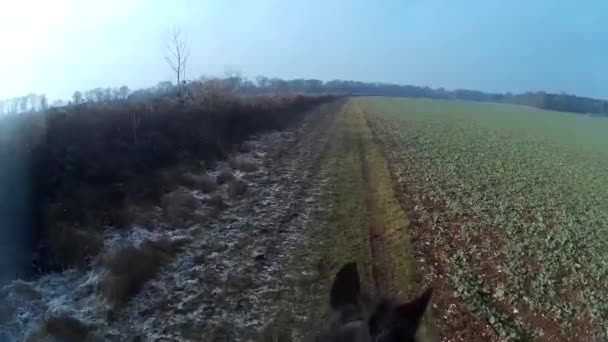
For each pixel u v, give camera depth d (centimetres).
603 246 1341
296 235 1255
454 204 1633
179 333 800
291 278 1008
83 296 873
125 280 887
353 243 1218
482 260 1173
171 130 1788
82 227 1059
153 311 854
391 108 6519
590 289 1054
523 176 2252
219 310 873
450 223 1436
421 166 2264
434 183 1928
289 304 903
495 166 2427
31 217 1033
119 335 781
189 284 952
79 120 1374
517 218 1543
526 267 1153
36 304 828
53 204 1070
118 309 841
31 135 1179
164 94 2480
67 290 891
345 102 7200
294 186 1744
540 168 2533
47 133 1238
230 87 3325
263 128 2789
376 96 11550
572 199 1881
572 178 2344
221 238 1202
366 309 280
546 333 870
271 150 2342
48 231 1004
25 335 740
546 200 1822
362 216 1441
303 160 2208
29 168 1115
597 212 1708
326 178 1898
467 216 1522
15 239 970
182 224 1241
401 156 2502
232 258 1091
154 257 1011
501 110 8750
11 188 1044
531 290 1031
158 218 1230
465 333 842
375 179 1934
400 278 1032
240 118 2616
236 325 829
